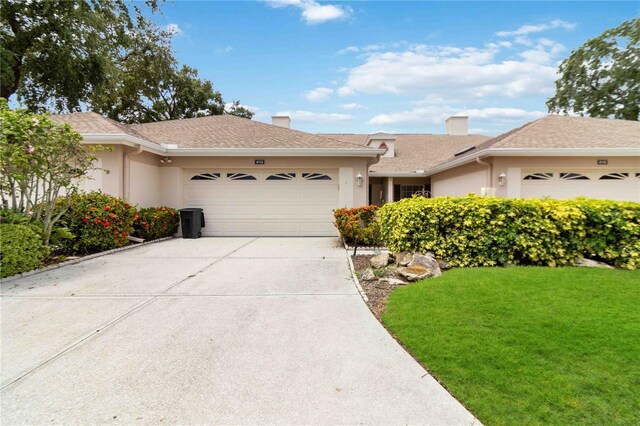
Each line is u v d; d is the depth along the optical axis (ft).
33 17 51.24
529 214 21.49
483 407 8.34
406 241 22.65
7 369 10.27
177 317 14.32
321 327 13.28
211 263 24.64
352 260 25.45
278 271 22.15
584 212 21.61
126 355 11.12
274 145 40.32
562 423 7.68
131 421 8.03
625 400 8.26
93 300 16.44
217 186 40.37
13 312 14.85
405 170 55.52
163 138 42.24
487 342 11.16
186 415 8.25
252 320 13.99
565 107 84.07
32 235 21.50
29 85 58.75
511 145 35.60
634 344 10.59
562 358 10.03
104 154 33.24
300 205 40.34
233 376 9.93
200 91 99.76
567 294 15.16
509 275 18.26
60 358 10.93
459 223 21.75
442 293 15.76
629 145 35.01
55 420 8.06
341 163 39.99
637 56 71.92
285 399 8.87
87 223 27.02
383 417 8.16
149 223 34.37
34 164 22.57
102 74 57.36
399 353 11.18
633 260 20.35
